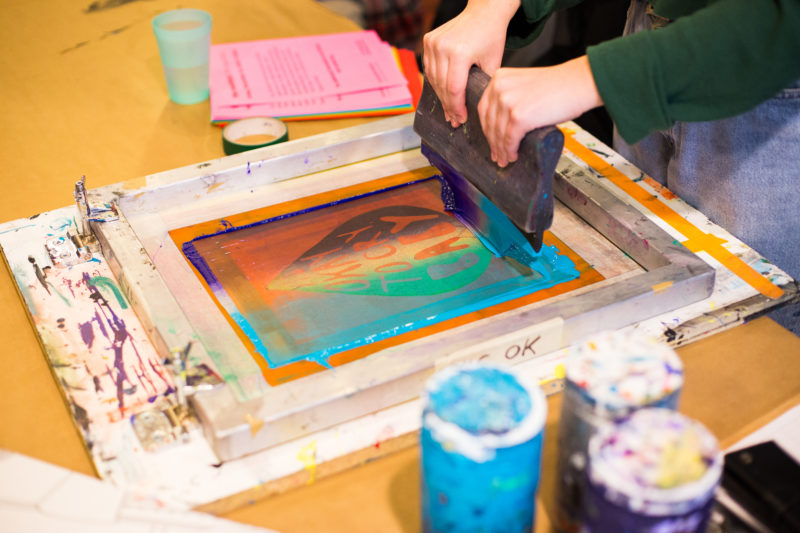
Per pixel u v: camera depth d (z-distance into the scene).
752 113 0.92
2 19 1.57
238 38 1.49
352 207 1.01
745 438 0.71
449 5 2.18
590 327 0.80
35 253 0.94
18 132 1.22
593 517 0.53
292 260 0.92
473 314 0.84
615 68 0.76
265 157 1.04
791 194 0.95
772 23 0.71
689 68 0.74
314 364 0.78
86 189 1.06
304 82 1.32
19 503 0.65
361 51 1.42
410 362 0.73
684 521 0.49
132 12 1.61
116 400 0.75
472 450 0.51
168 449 0.70
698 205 1.04
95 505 0.65
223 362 0.78
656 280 0.82
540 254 0.93
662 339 0.80
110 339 0.82
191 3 1.63
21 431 0.75
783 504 0.61
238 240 0.95
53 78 1.38
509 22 1.08
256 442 0.69
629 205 0.95
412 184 1.05
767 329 0.83
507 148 0.79
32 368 0.82
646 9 1.05
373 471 0.70
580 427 0.56
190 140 1.21
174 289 0.87
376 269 0.91
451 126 0.92
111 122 1.25
